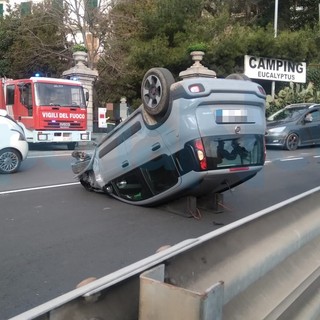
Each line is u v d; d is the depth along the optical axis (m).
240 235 3.18
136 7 28.67
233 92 6.66
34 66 31.42
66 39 29.72
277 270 3.58
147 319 2.06
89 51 27.62
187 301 1.96
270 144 17.98
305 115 18.58
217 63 26.30
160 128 6.80
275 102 26.27
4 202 8.19
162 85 6.53
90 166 8.74
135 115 7.27
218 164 6.66
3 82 18.06
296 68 27.59
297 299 3.46
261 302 3.14
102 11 27.12
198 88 6.37
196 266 2.65
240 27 27.86
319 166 13.77
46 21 28.56
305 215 4.38
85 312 1.90
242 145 6.91
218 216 7.50
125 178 7.99
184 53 25.45
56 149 18.36
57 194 8.92
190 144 6.48
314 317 3.47
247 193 9.64
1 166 11.32
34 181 10.34
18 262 5.16
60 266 5.07
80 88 18.30
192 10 27.23
